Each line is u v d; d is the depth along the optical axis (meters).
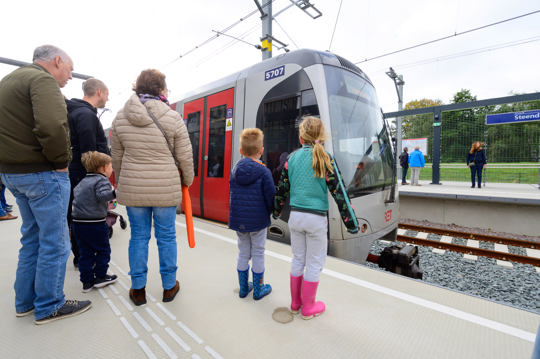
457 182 12.08
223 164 4.68
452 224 7.14
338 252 3.20
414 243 5.33
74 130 2.63
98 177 2.27
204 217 5.13
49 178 1.70
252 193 2.03
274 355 1.56
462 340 1.69
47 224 1.74
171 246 2.10
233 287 2.42
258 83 4.12
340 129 3.36
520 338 1.70
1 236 3.91
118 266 2.87
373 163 3.71
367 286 2.42
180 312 2.00
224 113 4.70
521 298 3.18
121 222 4.34
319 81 3.39
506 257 4.32
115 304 2.10
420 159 10.88
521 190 8.52
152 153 1.90
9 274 2.61
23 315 1.91
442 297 2.22
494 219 6.52
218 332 1.77
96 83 2.65
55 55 1.79
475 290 3.40
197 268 2.83
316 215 1.81
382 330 1.80
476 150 9.41
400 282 2.50
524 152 10.37
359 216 3.35
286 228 3.64
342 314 1.99
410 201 7.84
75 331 1.76
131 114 1.85
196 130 5.38
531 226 6.07
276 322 1.89
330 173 1.75
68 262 3.00
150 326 1.83
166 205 1.96
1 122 1.57
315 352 1.59
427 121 12.42
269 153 3.87
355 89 3.77
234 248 3.46
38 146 1.64
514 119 10.20
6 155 1.58
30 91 1.56
